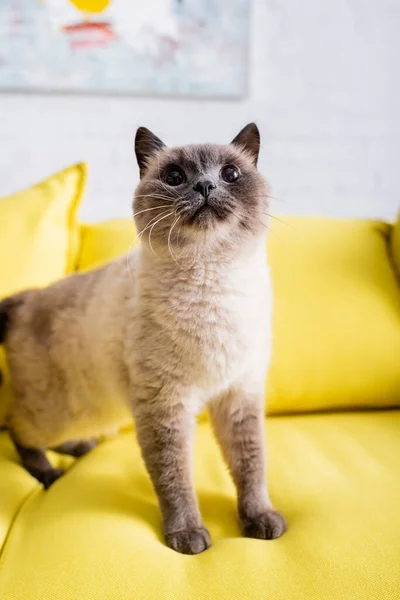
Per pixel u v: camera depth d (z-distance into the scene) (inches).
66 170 32.6
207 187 21.4
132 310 22.9
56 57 39.3
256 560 18.7
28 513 22.0
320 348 27.6
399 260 30.7
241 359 22.3
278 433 26.5
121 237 31.7
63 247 31.3
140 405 22.4
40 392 25.7
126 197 42.1
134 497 22.6
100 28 39.3
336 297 28.5
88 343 24.3
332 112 42.9
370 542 19.1
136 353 22.3
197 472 24.6
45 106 40.4
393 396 28.1
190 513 21.2
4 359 28.7
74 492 22.5
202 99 41.5
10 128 40.3
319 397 27.8
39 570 18.4
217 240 21.6
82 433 26.3
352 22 41.9
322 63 42.2
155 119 41.4
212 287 21.8
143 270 22.5
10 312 27.2
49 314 25.8
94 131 41.1
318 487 22.6
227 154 23.0
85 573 18.2
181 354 21.9
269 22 41.1
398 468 23.4
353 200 44.2
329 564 18.3
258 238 22.3
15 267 29.5
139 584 17.9
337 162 43.6
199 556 19.6
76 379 25.0
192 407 22.7
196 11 39.8
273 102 42.3
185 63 40.3
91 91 40.2
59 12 38.8
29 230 30.3
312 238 30.2
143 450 22.3
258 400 23.5
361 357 27.7
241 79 41.0
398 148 43.9
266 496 22.2
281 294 28.4
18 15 38.5
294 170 43.3
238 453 23.0
